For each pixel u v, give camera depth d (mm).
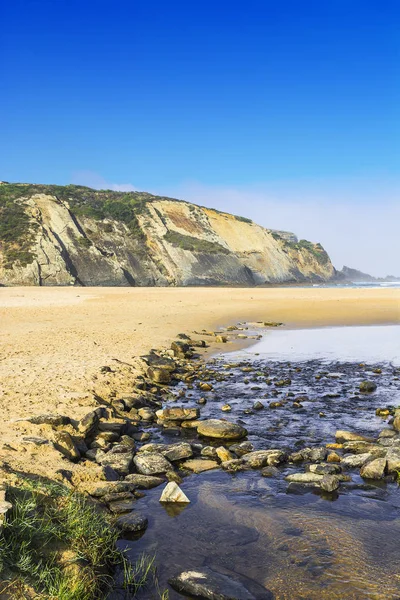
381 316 30469
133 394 12422
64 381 12539
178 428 10242
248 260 133250
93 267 104875
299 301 41031
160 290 61250
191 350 19797
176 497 6750
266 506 6605
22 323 25141
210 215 143875
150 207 133375
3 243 101250
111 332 22531
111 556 5309
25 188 122812
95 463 8016
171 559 5352
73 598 4453
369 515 6312
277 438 9562
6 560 4648
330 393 13055
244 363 17359
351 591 4750
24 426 8680
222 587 4770
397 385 13945
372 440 9195
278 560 5293
